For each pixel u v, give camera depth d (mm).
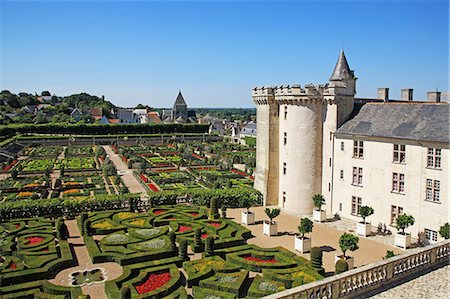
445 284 23766
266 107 59656
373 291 23031
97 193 66500
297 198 56281
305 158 55406
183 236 42219
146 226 46000
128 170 92562
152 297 28781
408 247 41969
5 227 45906
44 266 34062
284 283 31141
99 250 38500
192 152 124812
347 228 48812
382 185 47438
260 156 61969
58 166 95438
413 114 46500
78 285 31797
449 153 40062
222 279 31469
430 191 42375
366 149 49156
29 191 67250
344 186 52500
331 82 53844
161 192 58562
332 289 21641
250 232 46344
